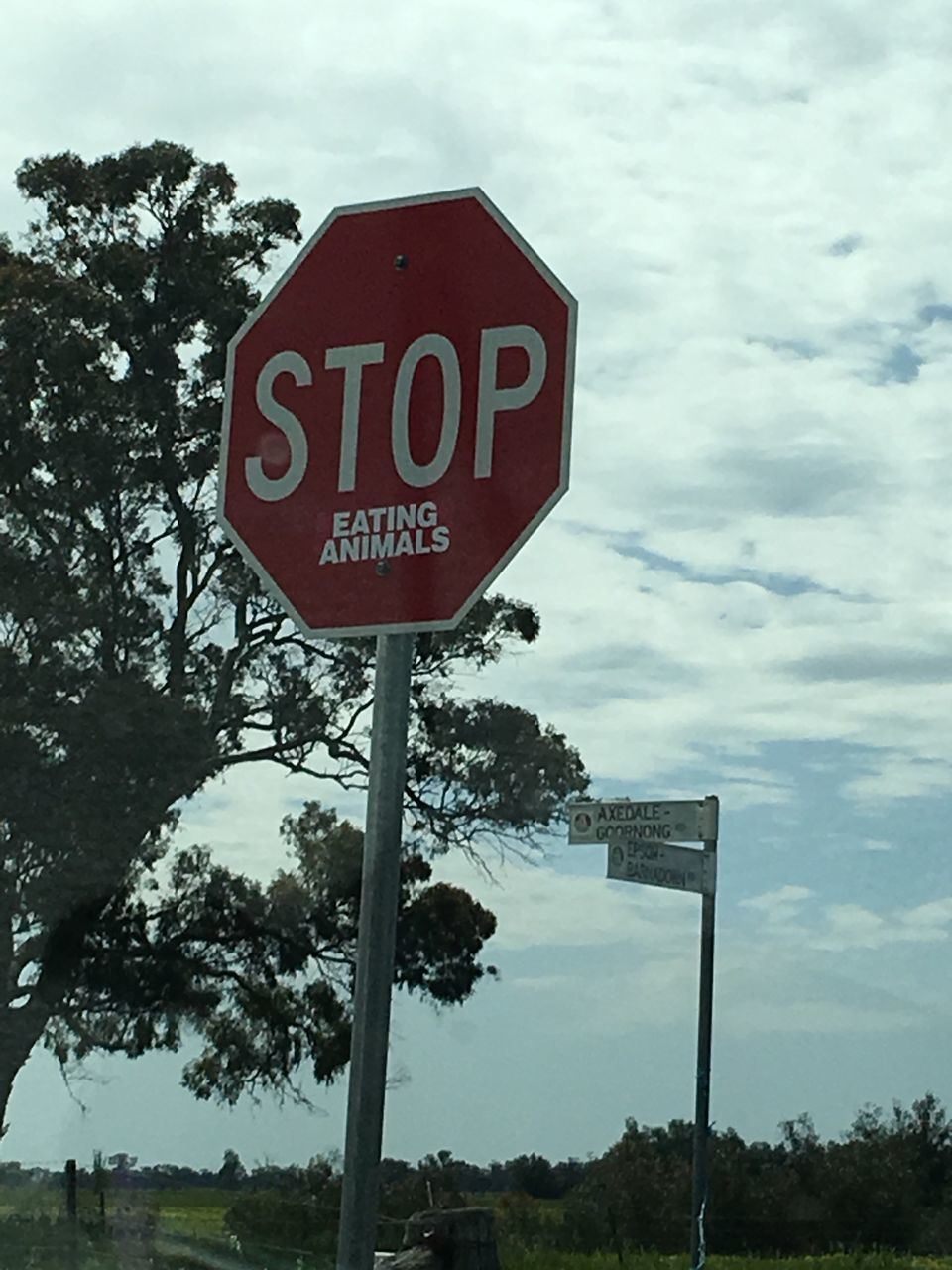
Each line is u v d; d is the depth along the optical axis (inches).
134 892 482.0
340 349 141.4
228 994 479.8
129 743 478.9
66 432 506.6
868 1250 486.9
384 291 141.1
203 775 511.5
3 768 471.8
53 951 464.8
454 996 497.4
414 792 529.7
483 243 139.1
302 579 139.2
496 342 137.4
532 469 134.8
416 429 138.2
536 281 137.3
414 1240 338.6
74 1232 378.6
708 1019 330.3
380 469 138.6
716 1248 469.7
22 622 496.7
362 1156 127.1
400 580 136.6
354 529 138.5
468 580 134.9
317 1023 480.4
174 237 556.1
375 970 129.8
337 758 531.5
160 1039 470.0
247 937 482.3
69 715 481.4
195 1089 467.5
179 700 503.2
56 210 559.8
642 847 331.6
